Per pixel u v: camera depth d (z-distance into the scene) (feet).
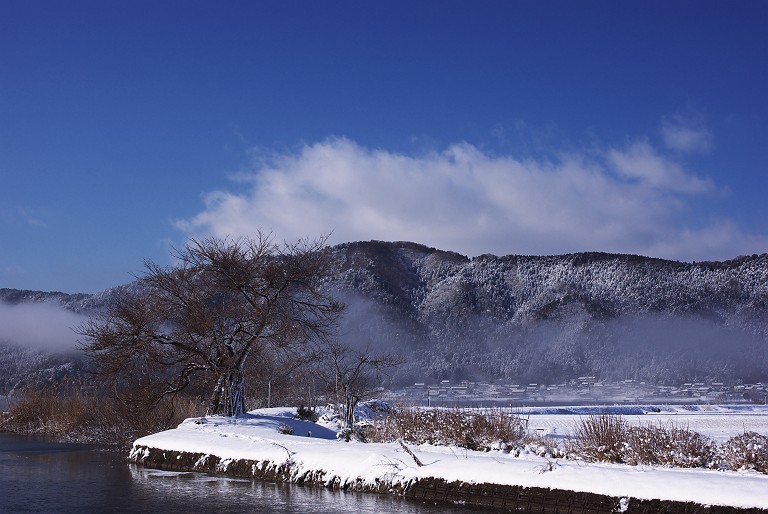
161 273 115.34
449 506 62.13
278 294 113.60
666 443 64.49
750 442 61.82
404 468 68.08
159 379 117.19
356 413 128.47
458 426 79.15
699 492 51.34
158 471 87.66
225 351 114.32
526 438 79.66
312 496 68.08
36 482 79.36
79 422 143.84
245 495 69.21
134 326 111.04
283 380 147.74
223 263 112.78
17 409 169.07
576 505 55.57
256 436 91.15
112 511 62.69
